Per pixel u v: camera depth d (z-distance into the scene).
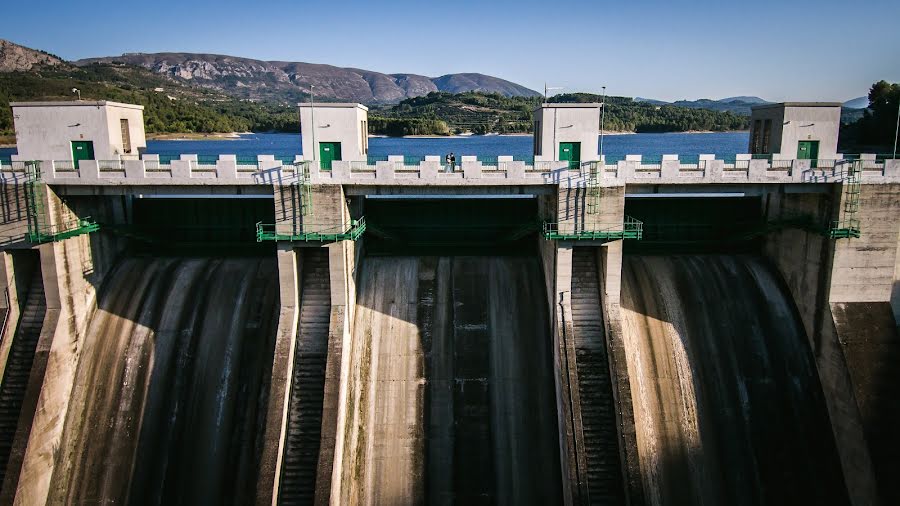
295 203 38.44
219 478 38.06
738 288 45.00
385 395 40.97
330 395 37.88
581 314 40.56
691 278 45.56
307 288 41.03
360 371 41.69
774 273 46.00
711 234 49.22
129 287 44.59
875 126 105.75
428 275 46.28
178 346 41.81
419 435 39.75
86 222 41.94
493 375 41.66
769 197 47.03
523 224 47.12
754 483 38.69
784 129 41.41
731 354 42.19
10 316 39.69
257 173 38.25
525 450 39.38
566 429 37.47
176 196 54.47
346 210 39.72
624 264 46.66
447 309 44.31
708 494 38.25
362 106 41.97
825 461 39.66
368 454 39.28
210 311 43.19
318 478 35.69
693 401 40.53
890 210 38.66
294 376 39.12
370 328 43.34
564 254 39.50
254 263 46.34
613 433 37.59
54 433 38.47
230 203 47.62
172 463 38.50
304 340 40.03
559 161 38.22
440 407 40.59
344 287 39.91
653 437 39.38
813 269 41.38
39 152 40.16
